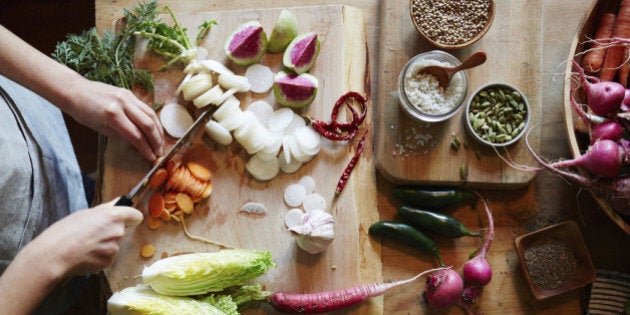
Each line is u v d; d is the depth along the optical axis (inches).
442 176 40.9
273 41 40.7
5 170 35.5
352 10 41.7
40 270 34.0
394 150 41.0
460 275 41.3
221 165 40.7
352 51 41.4
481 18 40.9
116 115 37.5
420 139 41.1
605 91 37.2
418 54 40.8
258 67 41.2
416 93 40.2
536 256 40.9
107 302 38.4
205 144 40.8
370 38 42.9
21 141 36.9
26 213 37.1
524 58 41.5
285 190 40.6
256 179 40.6
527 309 41.1
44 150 38.5
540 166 41.1
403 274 41.3
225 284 38.9
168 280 37.8
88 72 40.4
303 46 40.5
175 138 40.7
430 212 40.6
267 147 40.2
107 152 40.6
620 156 36.7
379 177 41.9
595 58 39.8
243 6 42.9
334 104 41.1
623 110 37.9
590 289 40.8
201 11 42.8
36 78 36.4
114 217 36.1
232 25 41.5
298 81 40.4
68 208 40.3
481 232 41.6
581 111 38.2
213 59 41.3
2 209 35.9
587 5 42.9
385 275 41.3
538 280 40.9
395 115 41.2
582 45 40.3
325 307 39.2
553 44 42.8
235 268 38.2
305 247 39.5
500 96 40.4
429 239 40.5
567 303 41.1
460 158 41.0
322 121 41.0
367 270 40.3
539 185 42.0
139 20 40.3
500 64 41.5
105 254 35.9
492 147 40.9
